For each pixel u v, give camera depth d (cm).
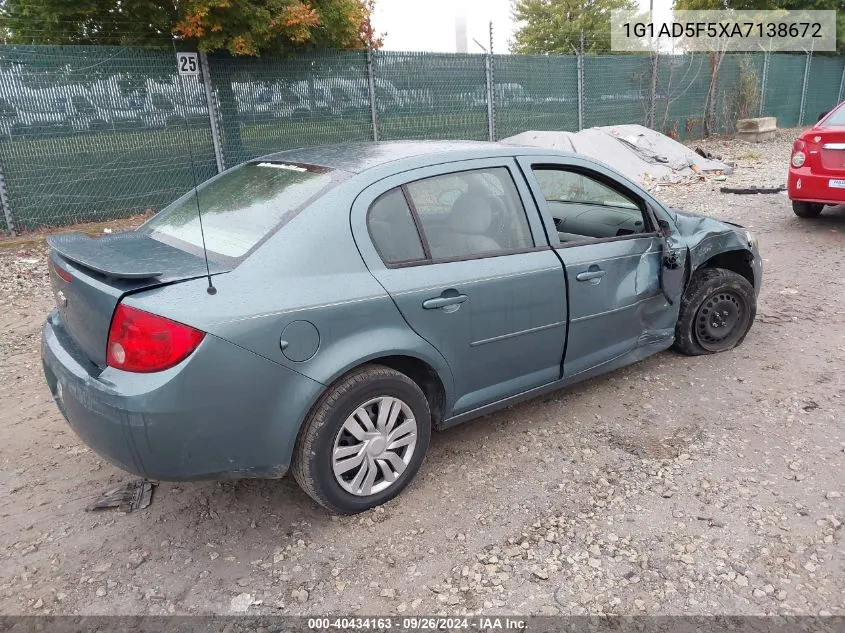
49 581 261
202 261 266
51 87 848
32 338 525
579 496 309
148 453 240
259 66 998
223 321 240
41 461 347
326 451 274
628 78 1616
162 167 952
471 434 368
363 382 277
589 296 358
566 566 264
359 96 1113
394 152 324
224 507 307
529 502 305
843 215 890
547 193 366
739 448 345
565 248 350
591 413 388
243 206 300
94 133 890
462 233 314
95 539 286
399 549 276
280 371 253
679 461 335
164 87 931
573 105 1495
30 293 642
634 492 311
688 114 1864
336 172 301
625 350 395
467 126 1284
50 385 296
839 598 244
